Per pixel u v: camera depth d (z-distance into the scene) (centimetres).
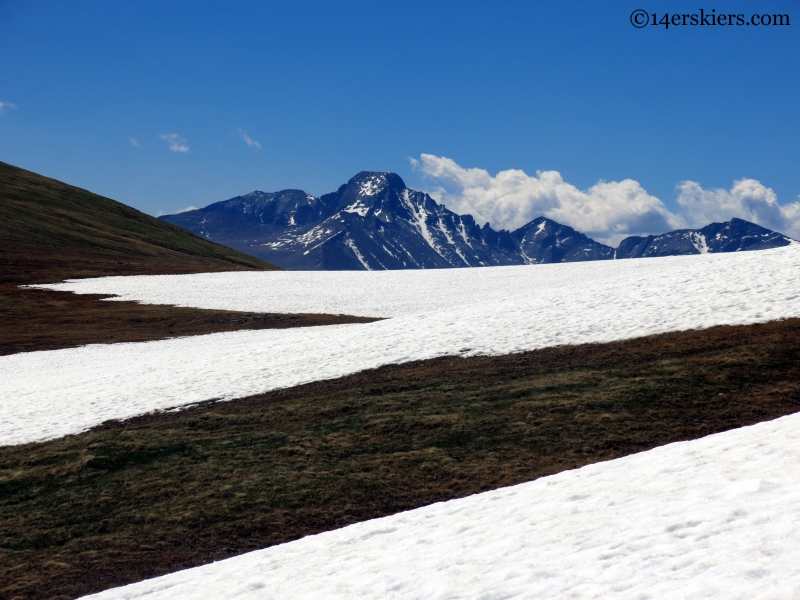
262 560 1274
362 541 1238
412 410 2441
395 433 2262
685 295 3303
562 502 1150
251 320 5712
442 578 846
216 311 6188
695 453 1316
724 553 686
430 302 6203
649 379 2411
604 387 2402
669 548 744
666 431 2023
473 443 2116
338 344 3594
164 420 2694
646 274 3997
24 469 2277
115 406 2955
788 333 2609
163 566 1570
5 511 1970
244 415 2603
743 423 2003
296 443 2272
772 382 2259
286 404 2712
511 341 3128
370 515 1750
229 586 1102
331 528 1703
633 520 905
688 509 894
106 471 2186
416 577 879
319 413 2544
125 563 1596
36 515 1914
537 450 2014
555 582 729
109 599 1230
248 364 3438
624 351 2767
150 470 2156
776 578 596
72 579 1535
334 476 1991
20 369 4362
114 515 1875
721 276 3491
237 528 1736
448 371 2867
